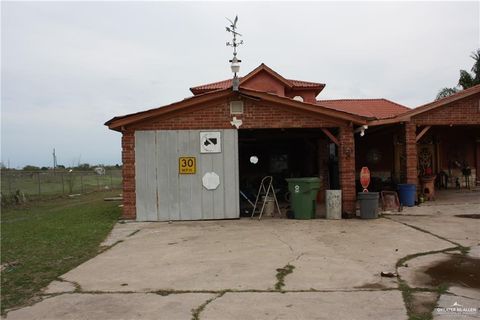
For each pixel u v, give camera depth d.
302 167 19.11
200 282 5.91
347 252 7.46
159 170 11.85
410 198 13.76
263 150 19.36
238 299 5.17
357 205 14.09
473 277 5.93
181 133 11.86
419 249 7.61
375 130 17.69
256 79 19.39
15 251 8.34
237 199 11.88
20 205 20.55
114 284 5.92
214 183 11.84
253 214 12.09
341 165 11.95
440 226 9.91
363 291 5.37
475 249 7.56
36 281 6.17
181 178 11.87
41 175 28.14
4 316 4.80
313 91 20.36
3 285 6.00
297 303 4.98
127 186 11.87
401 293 5.27
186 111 11.85
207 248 8.09
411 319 4.43
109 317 4.70
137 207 11.82
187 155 11.87
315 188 11.66
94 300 5.27
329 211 11.50
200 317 4.63
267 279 5.96
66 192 28.22
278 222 11.09
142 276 6.29
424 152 20.08
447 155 20.27
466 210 12.61
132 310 4.89
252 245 8.23
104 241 9.12
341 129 11.95
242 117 11.85
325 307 4.83
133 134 11.85
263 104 11.86
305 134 15.54
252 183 18.23
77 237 9.66
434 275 6.03
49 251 8.26
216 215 11.88
